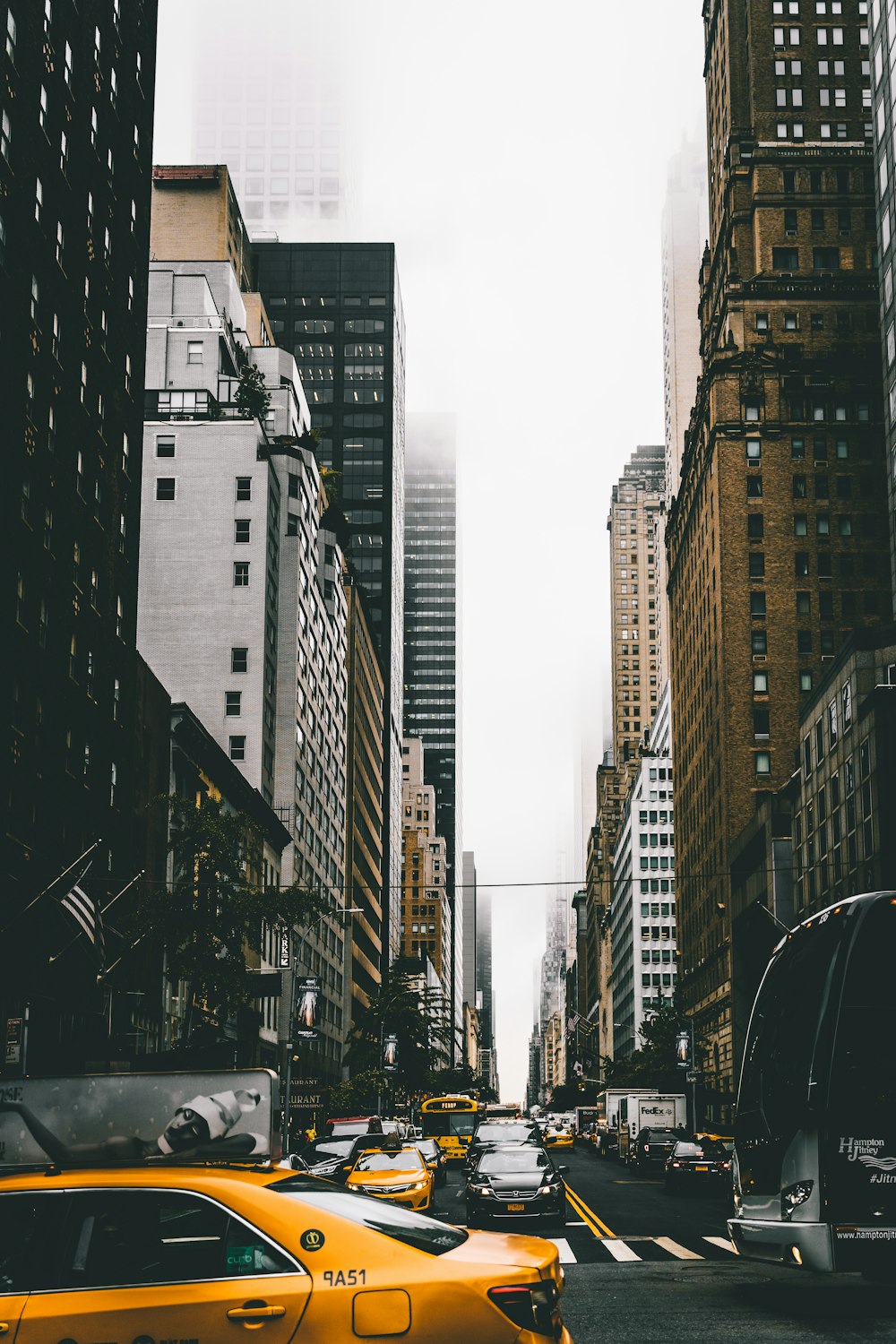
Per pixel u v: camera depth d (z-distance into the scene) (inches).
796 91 4151.1
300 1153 1353.3
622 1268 788.6
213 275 4003.4
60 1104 404.2
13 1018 1540.4
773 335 3993.6
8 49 1647.4
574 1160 2923.2
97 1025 1888.5
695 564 4414.4
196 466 3371.1
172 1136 402.9
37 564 1739.7
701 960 4281.5
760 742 3752.5
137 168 2345.0
